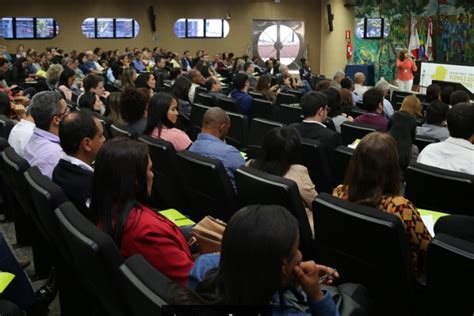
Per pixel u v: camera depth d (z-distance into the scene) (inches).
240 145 207.8
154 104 154.4
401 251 79.0
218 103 271.9
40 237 126.5
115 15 714.8
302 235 95.5
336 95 221.0
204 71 448.1
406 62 554.6
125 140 79.3
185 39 747.4
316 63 780.6
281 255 47.7
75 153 103.3
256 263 47.4
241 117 205.0
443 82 385.4
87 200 98.5
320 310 55.2
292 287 55.1
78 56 584.7
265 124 174.9
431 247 72.8
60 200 84.0
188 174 120.5
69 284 103.1
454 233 90.3
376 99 213.6
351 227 82.3
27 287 94.1
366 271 85.5
